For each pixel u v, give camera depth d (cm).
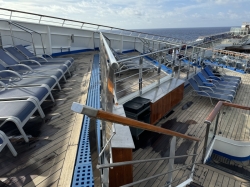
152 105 377
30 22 759
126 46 1162
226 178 277
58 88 447
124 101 365
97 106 331
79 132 268
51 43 863
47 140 251
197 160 315
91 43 1036
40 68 460
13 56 507
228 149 378
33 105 255
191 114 482
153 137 373
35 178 189
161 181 263
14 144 242
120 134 200
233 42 1764
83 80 509
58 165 206
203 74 712
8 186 180
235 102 576
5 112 223
